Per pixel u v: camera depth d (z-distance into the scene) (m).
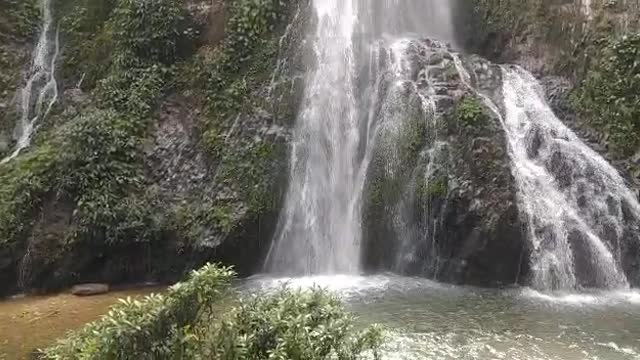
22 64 15.14
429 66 13.16
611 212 11.59
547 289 10.91
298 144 12.62
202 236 11.85
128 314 5.08
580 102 13.62
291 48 13.54
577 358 7.70
